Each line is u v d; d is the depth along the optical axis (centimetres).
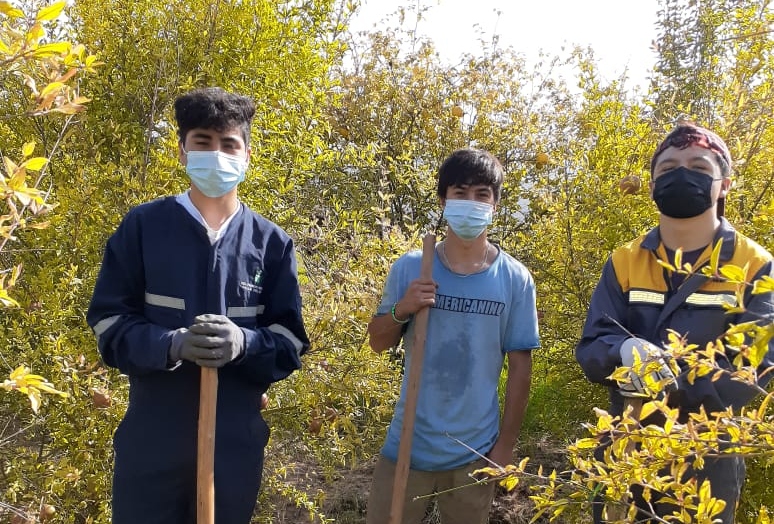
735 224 302
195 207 223
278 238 233
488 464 252
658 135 362
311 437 353
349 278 322
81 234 329
